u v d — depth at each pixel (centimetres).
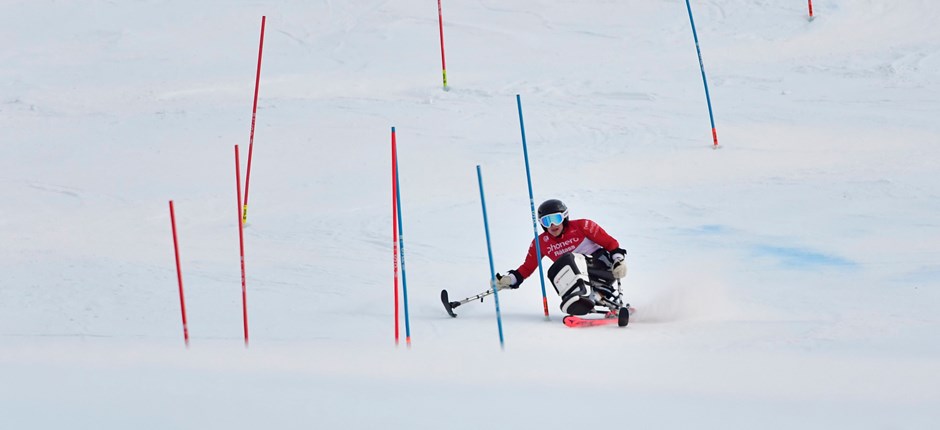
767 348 2084
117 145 6544
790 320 2547
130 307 2912
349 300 3056
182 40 10231
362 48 9588
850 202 4403
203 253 3969
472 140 6300
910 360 1867
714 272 3341
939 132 5738
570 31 9719
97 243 4209
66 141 6725
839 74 7525
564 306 2662
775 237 3884
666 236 3991
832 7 9525
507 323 2686
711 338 2292
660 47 8988
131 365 1692
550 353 2081
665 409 1330
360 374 1655
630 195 4762
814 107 6631
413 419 1241
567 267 2669
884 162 5125
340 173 5638
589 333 2470
